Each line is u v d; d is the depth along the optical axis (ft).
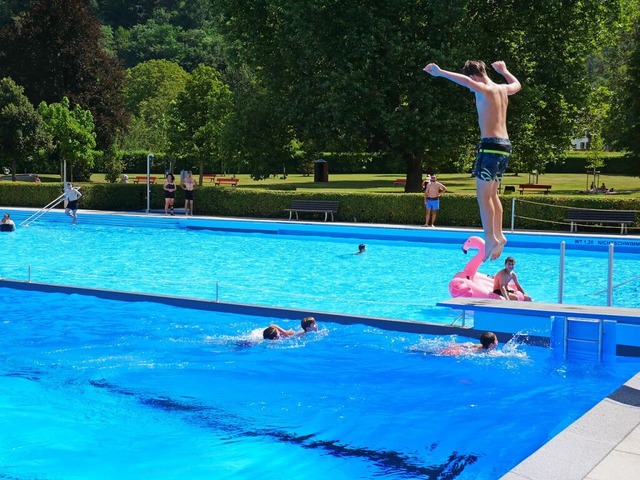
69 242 82.28
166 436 25.35
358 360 34.58
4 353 35.91
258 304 47.19
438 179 214.48
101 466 22.80
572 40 121.60
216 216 103.40
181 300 45.93
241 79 271.28
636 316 31.53
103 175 224.53
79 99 181.06
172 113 155.02
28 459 23.35
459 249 77.66
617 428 20.07
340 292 53.36
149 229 95.96
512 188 130.52
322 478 21.95
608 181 198.39
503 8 117.50
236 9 122.11
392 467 22.72
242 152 126.52
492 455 23.68
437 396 29.53
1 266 63.36
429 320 43.55
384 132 120.88
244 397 29.50
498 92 27.61
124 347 36.99
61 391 30.25
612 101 138.10
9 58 189.78
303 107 115.96
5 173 189.06
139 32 411.54
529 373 32.37
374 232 87.25
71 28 188.14
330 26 112.16
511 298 44.24
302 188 168.14
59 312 44.39
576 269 65.21
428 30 113.80
